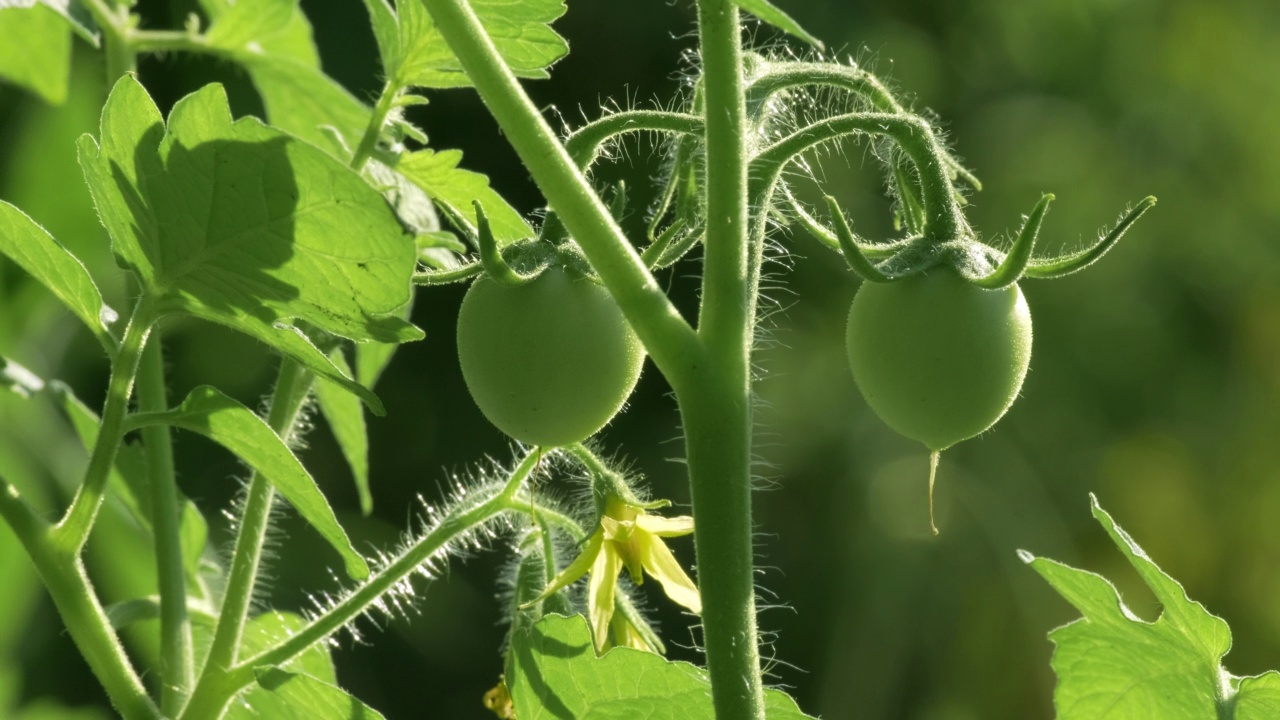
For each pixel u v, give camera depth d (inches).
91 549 32.4
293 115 30.6
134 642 30.1
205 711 27.0
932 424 26.0
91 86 36.9
